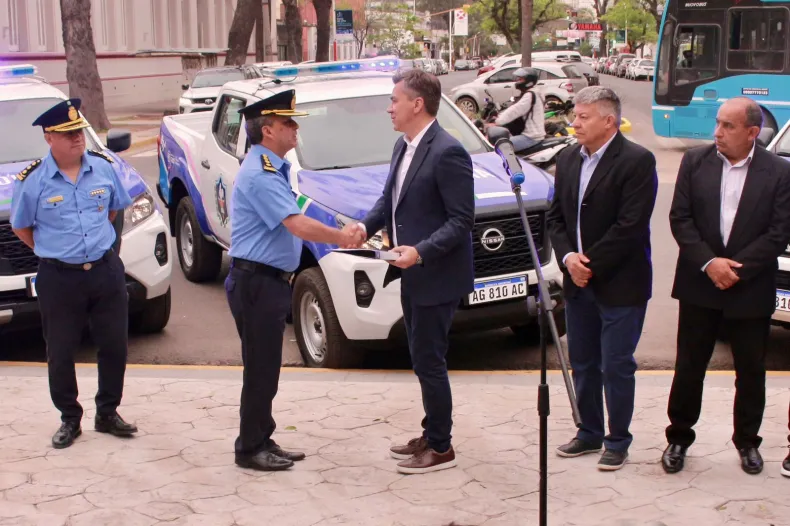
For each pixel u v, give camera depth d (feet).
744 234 15.62
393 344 21.67
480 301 21.83
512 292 22.06
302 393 20.79
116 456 17.47
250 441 16.76
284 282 16.44
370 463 17.11
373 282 21.24
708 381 21.59
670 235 38.29
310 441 18.13
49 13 113.50
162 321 26.21
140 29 138.41
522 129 38.58
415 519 14.98
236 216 16.25
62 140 17.16
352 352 22.50
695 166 16.06
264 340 16.34
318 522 14.92
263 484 16.26
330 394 20.71
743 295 15.71
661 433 18.29
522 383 21.58
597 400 17.25
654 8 276.62
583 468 16.81
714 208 15.78
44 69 109.40
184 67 120.06
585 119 15.78
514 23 249.34
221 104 29.63
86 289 17.62
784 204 15.47
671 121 68.85
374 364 23.82
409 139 16.22
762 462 16.53
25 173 17.46
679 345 16.43
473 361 24.30
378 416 19.40
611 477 16.40
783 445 17.65
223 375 22.62
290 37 136.87
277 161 16.11
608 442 16.72
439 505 15.43
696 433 18.24
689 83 67.31
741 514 14.99
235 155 27.66
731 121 15.34
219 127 29.40
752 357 16.11
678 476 16.40
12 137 26.12
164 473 16.74
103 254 17.70
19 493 15.96
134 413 19.69
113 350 18.12
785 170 15.53
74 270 17.46
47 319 17.75
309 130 25.39
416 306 16.16
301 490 16.05
